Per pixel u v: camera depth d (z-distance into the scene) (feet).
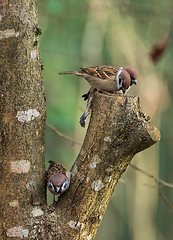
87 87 65.46
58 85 61.11
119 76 28.53
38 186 21.53
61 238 21.04
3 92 20.66
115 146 20.83
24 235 20.54
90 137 21.45
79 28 68.18
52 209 21.62
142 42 63.67
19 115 20.85
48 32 64.34
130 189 72.54
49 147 60.39
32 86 21.35
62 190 21.36
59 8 50.06
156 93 64.39
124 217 76.79
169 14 55.88
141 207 71.67
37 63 21.80
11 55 20.66
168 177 81.20
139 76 63.93
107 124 20.88
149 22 64.23
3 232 20.54
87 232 21.49
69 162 59.36
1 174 20.70
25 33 20.94
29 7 21.17
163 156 80.07
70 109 53.06
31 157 21.33
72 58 63.82
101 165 21.08
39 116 21.81
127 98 20.89
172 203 81.71
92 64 65.87
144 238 71.87
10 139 20.75
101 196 21.35
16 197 20.67
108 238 80.33
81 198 21.26
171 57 65.67
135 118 20.66
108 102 20.90
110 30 66.54
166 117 77.87
